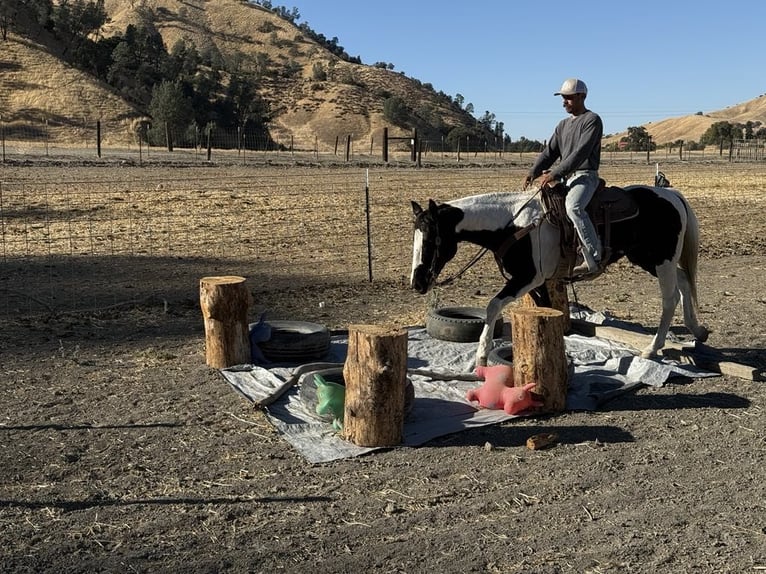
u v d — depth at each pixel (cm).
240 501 492
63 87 8300
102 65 9975
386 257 1441
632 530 463
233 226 1738
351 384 580
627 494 511
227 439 592
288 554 431
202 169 3148
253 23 17462
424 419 638
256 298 1084
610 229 730
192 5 17775
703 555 435
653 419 650
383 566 421
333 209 2050
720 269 1395
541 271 716
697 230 788
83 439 584
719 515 482
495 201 711
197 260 1370
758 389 725
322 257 1427
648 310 1059
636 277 1310
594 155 711
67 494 496
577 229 695
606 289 1203
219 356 752
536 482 528
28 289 1110
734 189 3025
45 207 1912
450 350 828
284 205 2089
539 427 630
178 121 8212
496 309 724
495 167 4047
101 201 2023
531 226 699
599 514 483
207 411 646
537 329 645
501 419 639
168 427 611
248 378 724
